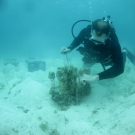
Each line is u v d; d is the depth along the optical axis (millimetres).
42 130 2254
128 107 2535
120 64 2955
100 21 2760
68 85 3010
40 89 3541
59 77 3131
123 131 1980
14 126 2078
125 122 2090
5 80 5277
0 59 12070
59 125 2385
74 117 2564
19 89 3678
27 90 3492
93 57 3684
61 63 8234
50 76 3297
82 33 3822
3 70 7035
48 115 2600
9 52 17266
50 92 3225
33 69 6770
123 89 3684
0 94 3877
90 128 2205
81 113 2734
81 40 3926
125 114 2316
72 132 2184
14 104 3154
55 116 2578
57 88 3174
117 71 2932
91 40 3041
